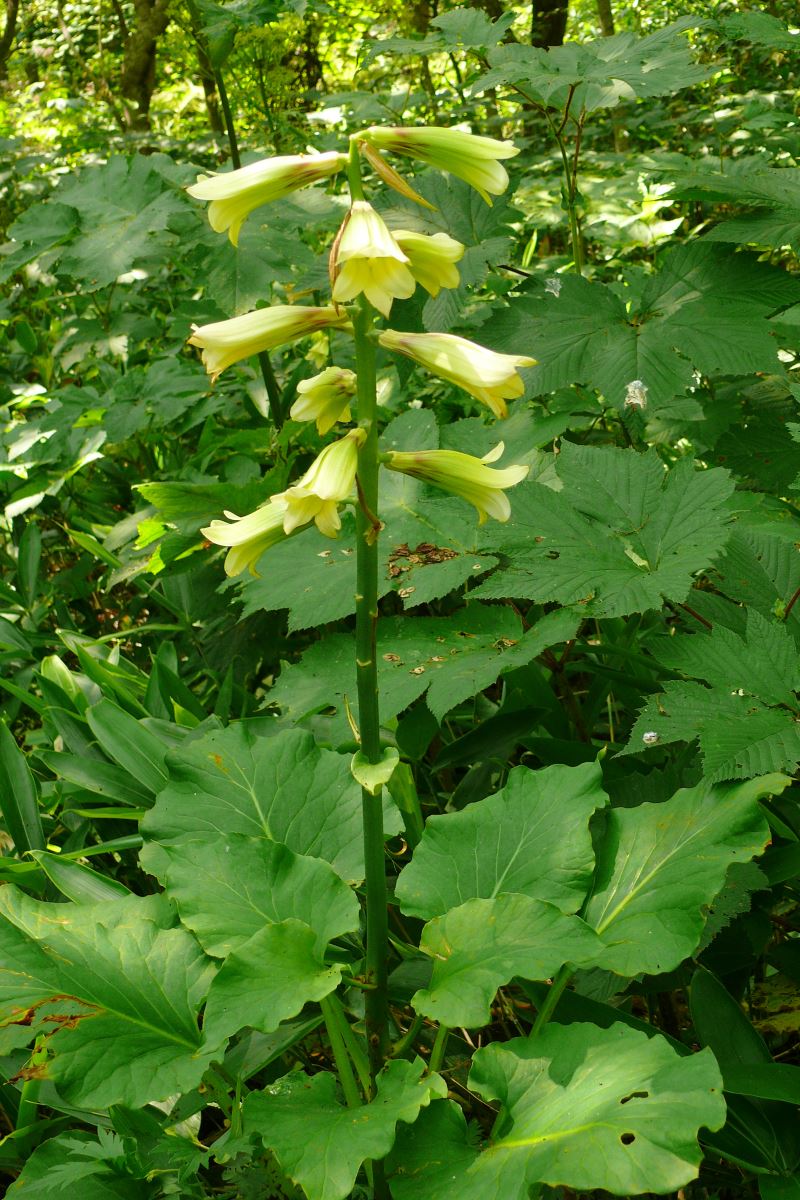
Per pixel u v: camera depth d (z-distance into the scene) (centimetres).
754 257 244
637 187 422
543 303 248
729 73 595
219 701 252
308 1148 163
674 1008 212
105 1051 172
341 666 226
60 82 1115
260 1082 208
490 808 190
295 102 500
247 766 200
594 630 288
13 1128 202
